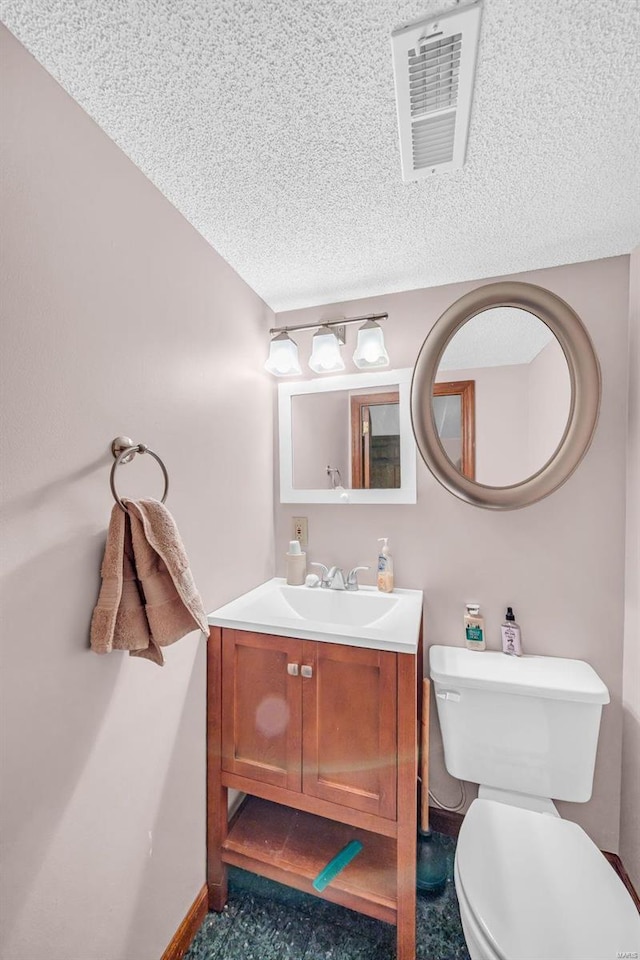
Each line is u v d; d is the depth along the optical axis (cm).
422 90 82
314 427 175
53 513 79
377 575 167
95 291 89
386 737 112
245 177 106
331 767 118
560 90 82
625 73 78
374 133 92
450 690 136
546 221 124
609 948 82
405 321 166
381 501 164
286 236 131
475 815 115
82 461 85
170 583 93
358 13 68
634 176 105
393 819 111
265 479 172
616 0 66
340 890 116
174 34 71
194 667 124
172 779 113
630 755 132
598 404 135
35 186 75
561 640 146
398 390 164
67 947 81
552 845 105
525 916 88
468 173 105
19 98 73
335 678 118
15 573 72
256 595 154
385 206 118
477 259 144
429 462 152
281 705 124
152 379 107
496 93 82
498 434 145
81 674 85
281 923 125
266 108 86
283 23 70
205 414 131
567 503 145
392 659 111
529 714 129
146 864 103
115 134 92
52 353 79
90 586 87
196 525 126
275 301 174
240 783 126
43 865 76
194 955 116
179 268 118
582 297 144
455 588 157
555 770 128
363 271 151
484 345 146
